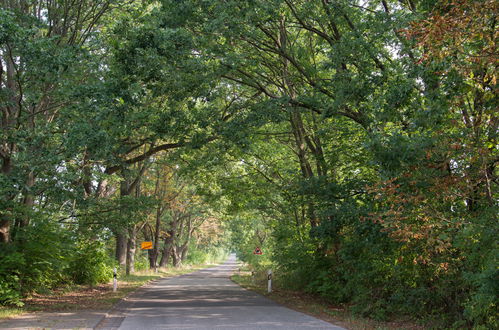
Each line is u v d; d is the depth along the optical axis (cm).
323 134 1719
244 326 1092
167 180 3884
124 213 2172
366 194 1412
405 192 985
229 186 2575
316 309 1505
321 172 2033
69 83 1466
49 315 1234
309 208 1988
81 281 2341
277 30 1797
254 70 1786
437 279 1166
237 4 1480
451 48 741
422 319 1173
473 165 944
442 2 763
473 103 1040
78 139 1434
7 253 1475
